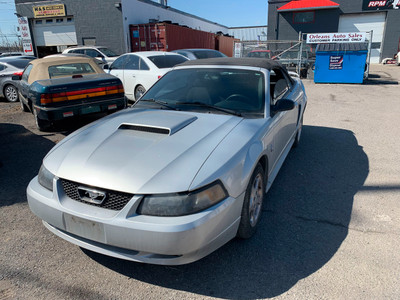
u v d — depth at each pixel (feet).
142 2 73.87
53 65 22.47
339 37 47.09
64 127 23.03
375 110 28.27
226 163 7.90
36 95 18.30
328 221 10.73
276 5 88.28
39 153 17.84
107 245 7.68
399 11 81.87
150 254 7.34
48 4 73.26
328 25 86.48
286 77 15.33
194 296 7.64
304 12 86.89
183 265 8.72
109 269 8.60
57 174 8.08
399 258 8.79
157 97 12.23
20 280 8.17
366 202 11.94
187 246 7.01
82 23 71.56
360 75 44.88
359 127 22.77
